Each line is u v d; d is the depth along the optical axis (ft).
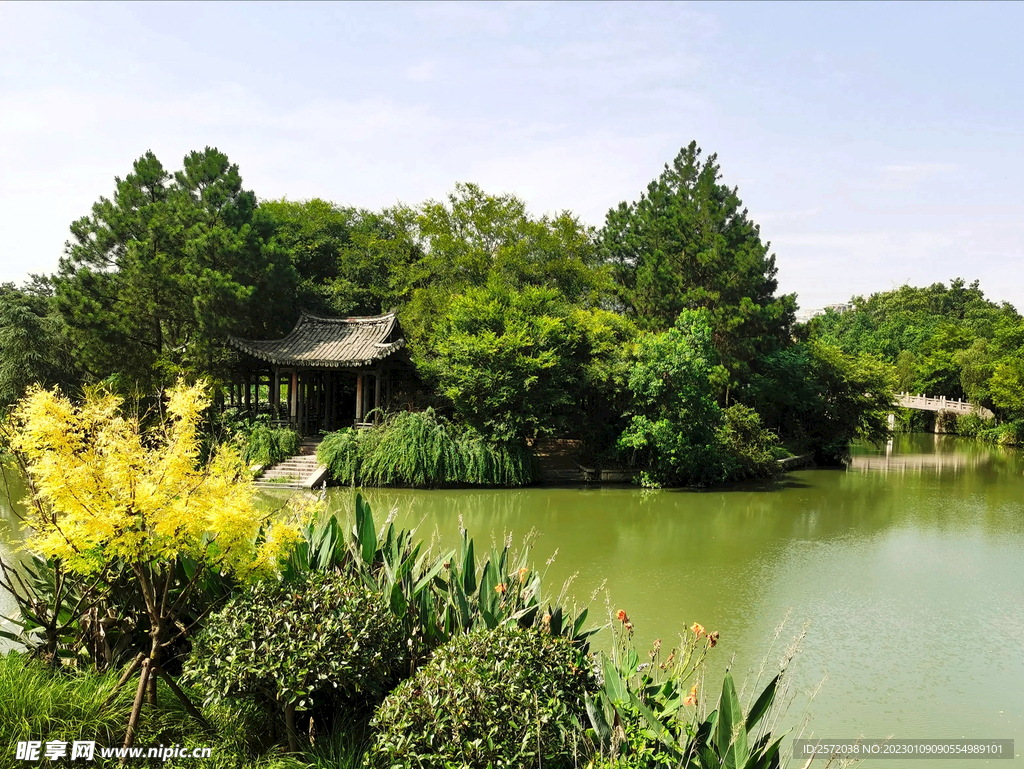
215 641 16.63
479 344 83.87
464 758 14.01
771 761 13.75
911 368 209.77
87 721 16.60
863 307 326.85
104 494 16.20
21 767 15.33
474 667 15.40
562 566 49.67
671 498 80.74
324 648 16.22
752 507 75.82
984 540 61.21
